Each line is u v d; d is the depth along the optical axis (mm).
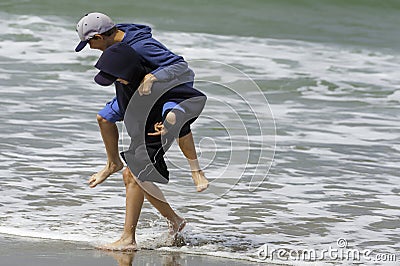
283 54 41094
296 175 21266
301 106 30891
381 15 52594
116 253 14820
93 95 30344
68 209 17578
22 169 20641
